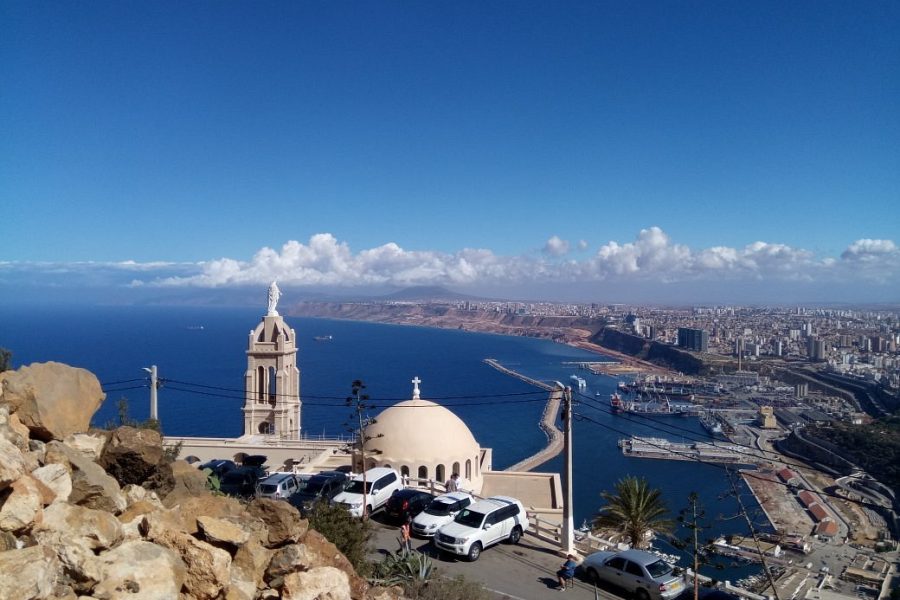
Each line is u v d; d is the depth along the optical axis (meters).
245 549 13.31
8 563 8.84
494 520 32.91
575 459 158.00
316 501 24.42
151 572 10.80
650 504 42.25
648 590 27.31
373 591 16.25
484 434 190.00
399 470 44.66
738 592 32.84
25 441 12.03
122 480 14.84
